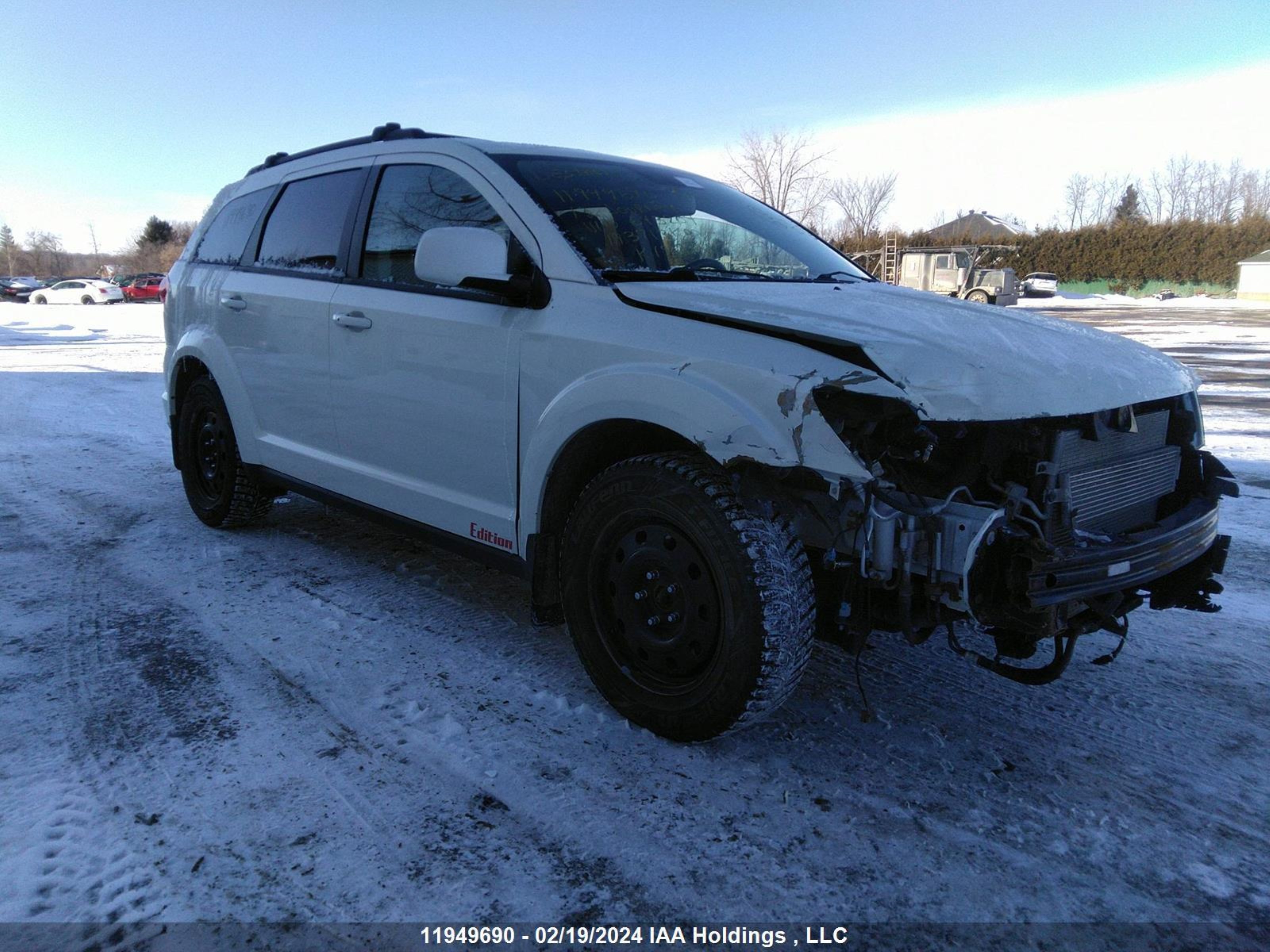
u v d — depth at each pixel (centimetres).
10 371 1319
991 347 244
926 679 319
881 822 234
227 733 269
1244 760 268
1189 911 203
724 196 384
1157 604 300
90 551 443
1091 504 254
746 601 237
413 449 341
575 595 283
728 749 267
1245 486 641
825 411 224
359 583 403
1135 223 5350
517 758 259
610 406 259
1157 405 287
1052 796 247
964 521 222
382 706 288
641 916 198
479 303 311
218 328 443
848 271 368
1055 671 245
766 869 214
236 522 468
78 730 269
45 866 207
